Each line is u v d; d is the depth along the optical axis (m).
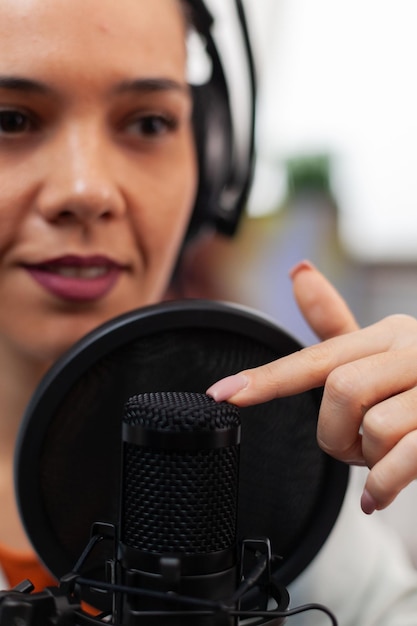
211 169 0.62
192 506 0.37
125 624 0.36
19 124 0.49
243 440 0.44
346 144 1.37
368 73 1.38
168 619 0.36
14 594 0.36
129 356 0.43
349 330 0.50
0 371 0.55
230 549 0.37
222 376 0.44
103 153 0.50
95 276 0.52
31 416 0.42
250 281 1.19
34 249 0.50
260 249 1.21
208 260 1.12
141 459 0.37
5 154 0.49
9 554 0.54
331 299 0.50
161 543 0.37
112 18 0.49
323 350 0.44
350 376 0.43
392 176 1.39
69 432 0.43
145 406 0.37
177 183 0.55
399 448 0.42
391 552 0.61
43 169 0.49
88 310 0.52
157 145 0.53
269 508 0.44
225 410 0.38
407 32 1.38
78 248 0.50
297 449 0.45
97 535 0.40
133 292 0.54
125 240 0.52
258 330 0.44
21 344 0.53
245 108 0.63
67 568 0.43
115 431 0.43
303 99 1.36
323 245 1.32
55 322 0.52
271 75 1.35
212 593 0.37
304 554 0.45
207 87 0.61
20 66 0.48
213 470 0.37
